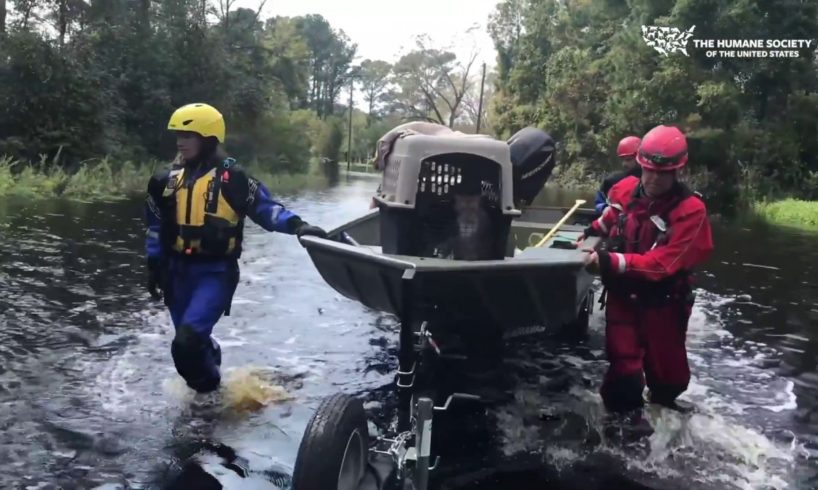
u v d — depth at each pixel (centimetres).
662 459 379
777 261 1121
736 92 2458
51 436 375
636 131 2695
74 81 2158
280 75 4159
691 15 2450
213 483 331
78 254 873
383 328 612
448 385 486
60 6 2498
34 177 1741
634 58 2652
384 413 423
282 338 571
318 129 6825
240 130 3353
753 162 2612
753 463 377
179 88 2833
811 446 400
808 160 2759
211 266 424
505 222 473
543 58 5012
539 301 457
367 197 2264
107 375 468
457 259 470
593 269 407
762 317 708
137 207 1489
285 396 445
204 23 3061
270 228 438
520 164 583
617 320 431
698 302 771
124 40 2689
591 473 359
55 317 593
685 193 414
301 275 816
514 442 396
